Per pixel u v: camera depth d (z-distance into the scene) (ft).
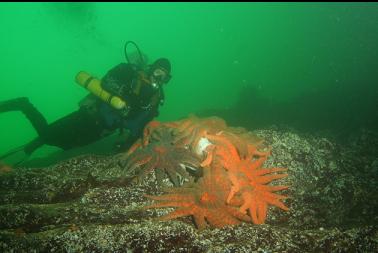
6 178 13.84
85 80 18.72
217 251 8.85
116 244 8.91
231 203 10.37
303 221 11.95
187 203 10.34
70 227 9.53
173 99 88.58
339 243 9.43
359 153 18.33
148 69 19.27
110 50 258.37
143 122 19.62
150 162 12.65
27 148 21.54
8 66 221.87
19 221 10.29
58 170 15.72
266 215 11.80
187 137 12.65
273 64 127.75
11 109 20.76
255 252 8.91
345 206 13.12
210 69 142.72
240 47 202.69
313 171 14.94
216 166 10.87
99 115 19.65
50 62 235.40
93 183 13.17
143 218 10.65
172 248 9.01
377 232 9.84
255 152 13.02
